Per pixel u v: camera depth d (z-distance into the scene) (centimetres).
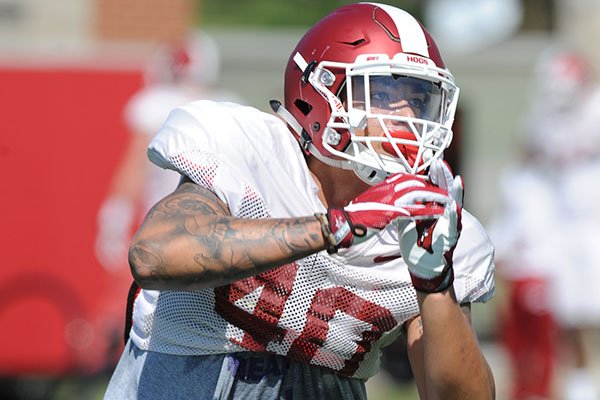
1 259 2539
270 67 3375
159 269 909
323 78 1029
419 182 911
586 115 2458
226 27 5900
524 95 3491
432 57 1034
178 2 3525
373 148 1006
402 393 2531
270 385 1012
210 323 998
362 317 1009
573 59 2495
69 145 2592
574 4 3347
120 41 3519
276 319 995
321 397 1034
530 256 2462
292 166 1023
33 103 2592
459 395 985
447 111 1044
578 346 2477
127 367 1053
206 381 1009
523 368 2452
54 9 3516
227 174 975
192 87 2416
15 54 2873
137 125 2364
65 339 2525
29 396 2553
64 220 2569
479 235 1077
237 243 902
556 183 2480
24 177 2578
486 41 3547
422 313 967
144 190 2344
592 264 2441
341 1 6028
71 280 2542
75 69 2606
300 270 988
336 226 893
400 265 1009
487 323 3309
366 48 1020
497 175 3484
